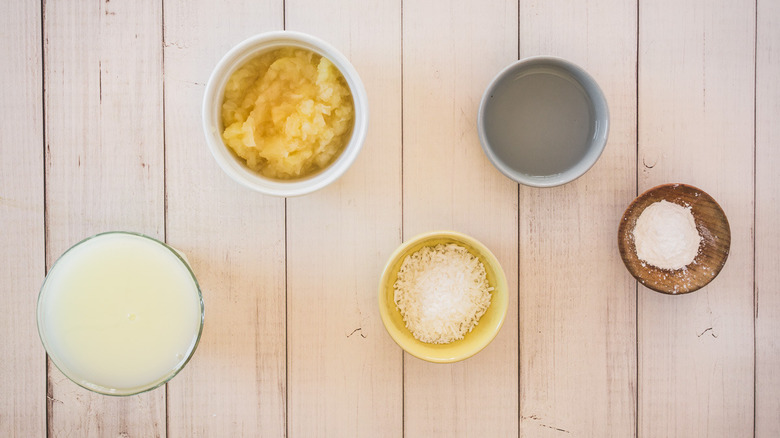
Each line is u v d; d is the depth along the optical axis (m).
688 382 0.52
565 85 0.49
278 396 0.51
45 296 0.46
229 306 0.50
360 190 0.50
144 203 0.50
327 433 0.51
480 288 0.49
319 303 0.50
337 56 0.45
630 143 0.51
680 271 0.49
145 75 0.50
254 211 0.50
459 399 0.51
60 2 0.49
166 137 0.50
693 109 0.51
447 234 0.47
